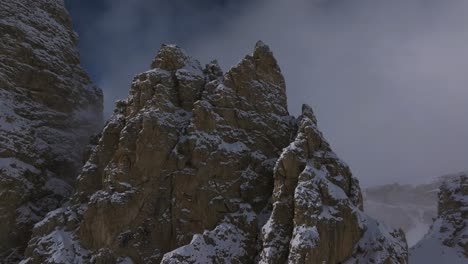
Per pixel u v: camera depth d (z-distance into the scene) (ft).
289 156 211.82
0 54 324.39
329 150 224.12
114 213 223.92
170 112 247.70
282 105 264.72
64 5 391.86
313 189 197.98
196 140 232.12
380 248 196.65
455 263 369.91
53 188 305.94
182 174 228.63
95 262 218.38
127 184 229.86
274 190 210.79
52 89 347.36
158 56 270.87
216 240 206.80
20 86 329.11
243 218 219.00
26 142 304.09
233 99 250.37
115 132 259.60
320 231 189.98
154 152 233.76
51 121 338.75
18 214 276.82
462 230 395.55
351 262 193.67
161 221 223.71
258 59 265.54
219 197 224.94
